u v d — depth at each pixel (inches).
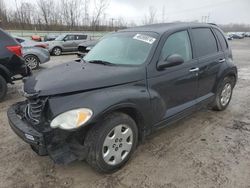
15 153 135.3
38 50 403.5
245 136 154.1
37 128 106.9
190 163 124.9
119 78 116.6
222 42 188.1
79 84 107.2
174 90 140.9
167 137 152.2
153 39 136.8
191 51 154.9
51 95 104.1
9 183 111.1
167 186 108.5
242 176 114.4
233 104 215.6
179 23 160.9
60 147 105.3
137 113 120.6
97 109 101.8
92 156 108.0
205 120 178.5
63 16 1818.4
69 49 671.1
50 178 114.7
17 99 232.1
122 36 154.3
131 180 112.7
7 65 220.7
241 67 435.2
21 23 1765.5
